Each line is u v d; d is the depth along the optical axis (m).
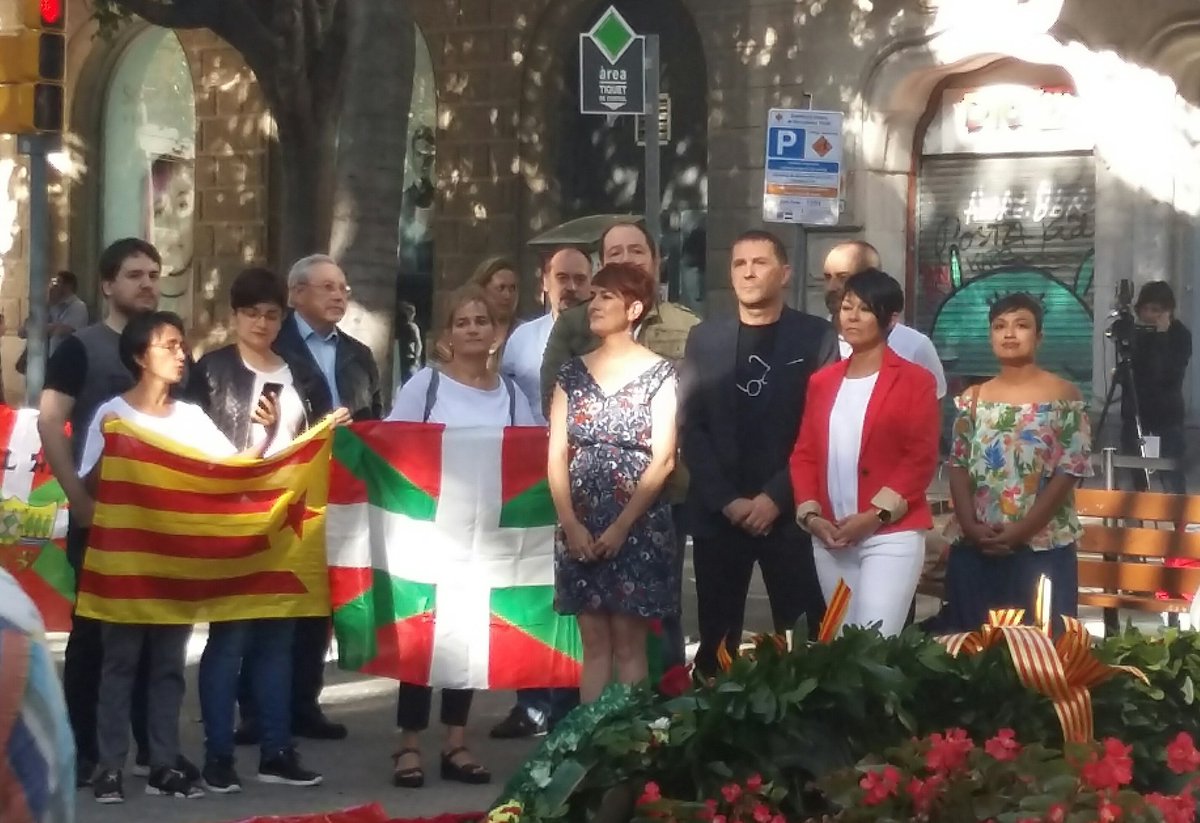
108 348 7.87
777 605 7.64
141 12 15.14
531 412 8.46
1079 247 19.36
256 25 15.13
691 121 20.61
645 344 8.73
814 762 4.32
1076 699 4.46
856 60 19.52
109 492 7.50
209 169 23.09
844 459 7.24
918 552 7.21
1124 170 18.66
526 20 21.02
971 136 19.78
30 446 8.03
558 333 8.72
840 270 8.79
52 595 7.94
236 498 7.70
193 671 10.43
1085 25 18.69
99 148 24.17
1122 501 9.76
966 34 18.92
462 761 7.98
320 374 8.68
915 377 7.22
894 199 19.83
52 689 2.45
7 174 24.36
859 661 4.38
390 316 13.44
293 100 15.36
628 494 7.43
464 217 21.44
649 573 7.45
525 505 8.09
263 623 7.85
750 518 7.50
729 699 4.29
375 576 8.07
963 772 4.10
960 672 4.53
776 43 19.86
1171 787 4.66
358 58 13.29
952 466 7.83
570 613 7.50
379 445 8.10
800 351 7.62
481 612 8.02
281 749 7.86
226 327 23.08
